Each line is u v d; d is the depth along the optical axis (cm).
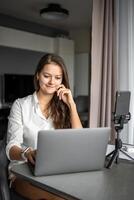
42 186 96
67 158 105
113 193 89
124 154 158
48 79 149
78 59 594
